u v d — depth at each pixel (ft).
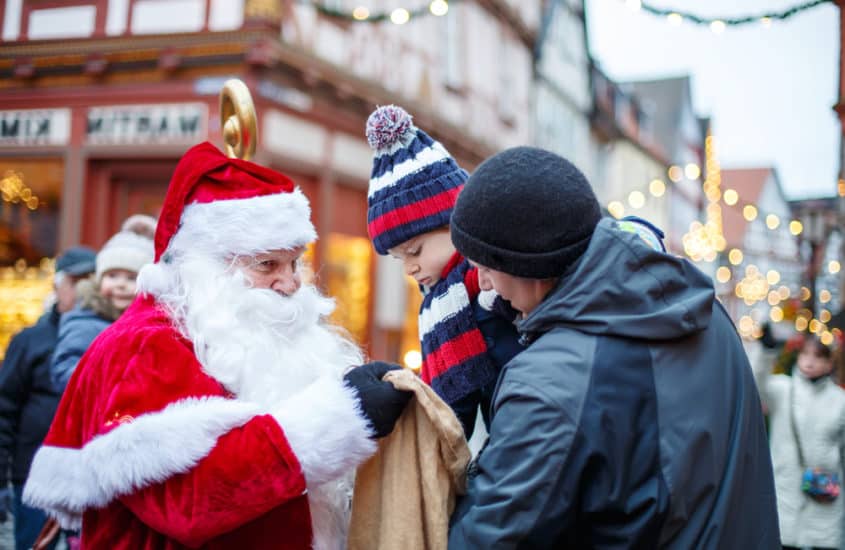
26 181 22.63
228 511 4.28
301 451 4.37
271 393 4.82
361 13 20.86
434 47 32.12
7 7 22.85
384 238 5.48
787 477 12.05
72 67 22.07
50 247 22.38
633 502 3.84
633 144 69.67
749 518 4.15
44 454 4.79
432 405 4.66
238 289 4.98
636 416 3.88
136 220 11.82
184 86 21.13
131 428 4.27
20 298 22.44
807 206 34.60
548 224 4.05
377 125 5.46
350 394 4.62
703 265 61.11
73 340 9.54
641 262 4.00
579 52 54.54
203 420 4.32
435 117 31.30
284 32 22.09
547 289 4.34
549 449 3.82
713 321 4.35
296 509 4.88
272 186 5.26
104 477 4.30
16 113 22.72
